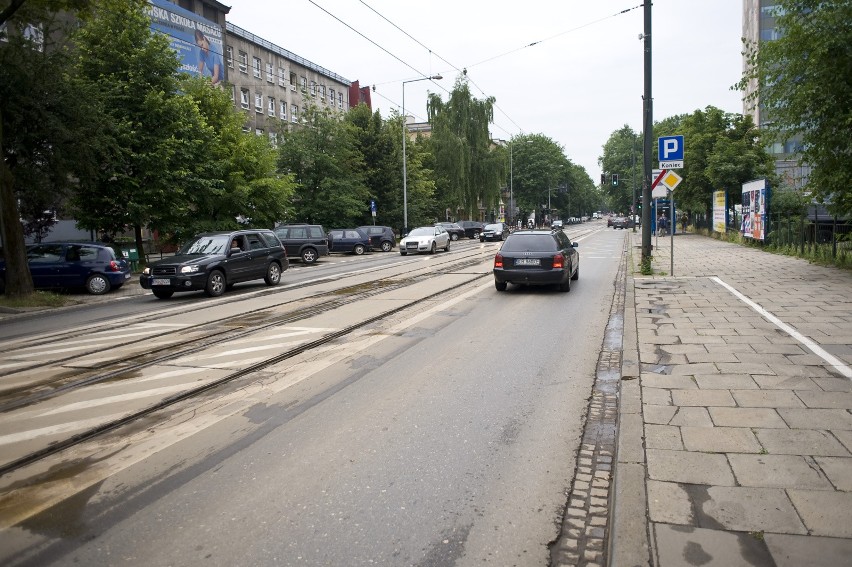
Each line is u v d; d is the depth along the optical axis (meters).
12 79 16.69
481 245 41.44
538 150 88.00
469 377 6.72
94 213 22.59
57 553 3.36
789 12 15.01
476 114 52.84
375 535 3.47
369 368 7.18
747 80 16.44
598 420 5.32
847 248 17.44
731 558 2.96
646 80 16.77
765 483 3.73
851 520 3.27
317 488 4.07
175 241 26.16
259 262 17.19
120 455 4.72
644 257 16.73
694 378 6.11
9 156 17.38
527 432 5.04
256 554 3.29
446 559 3.22
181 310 12.87
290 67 57.81
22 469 4.50
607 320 10.30
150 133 23.12
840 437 4.42
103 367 7.63
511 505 3.80
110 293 17.95
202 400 6.08
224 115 29.17
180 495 4.01
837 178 15.30
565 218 114.19
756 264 18.42
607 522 3.58
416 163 48.59
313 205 38.84
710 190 42.75
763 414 4.96
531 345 8.37
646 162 16.86
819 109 14.63
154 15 40.31
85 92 18.66
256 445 4.84
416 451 4.66
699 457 4.14
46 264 17.47
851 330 8.20
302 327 9.98
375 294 14.30
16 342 9.91
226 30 48.66
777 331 8.27
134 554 3.33
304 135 39.31
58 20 18.44
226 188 27.42
